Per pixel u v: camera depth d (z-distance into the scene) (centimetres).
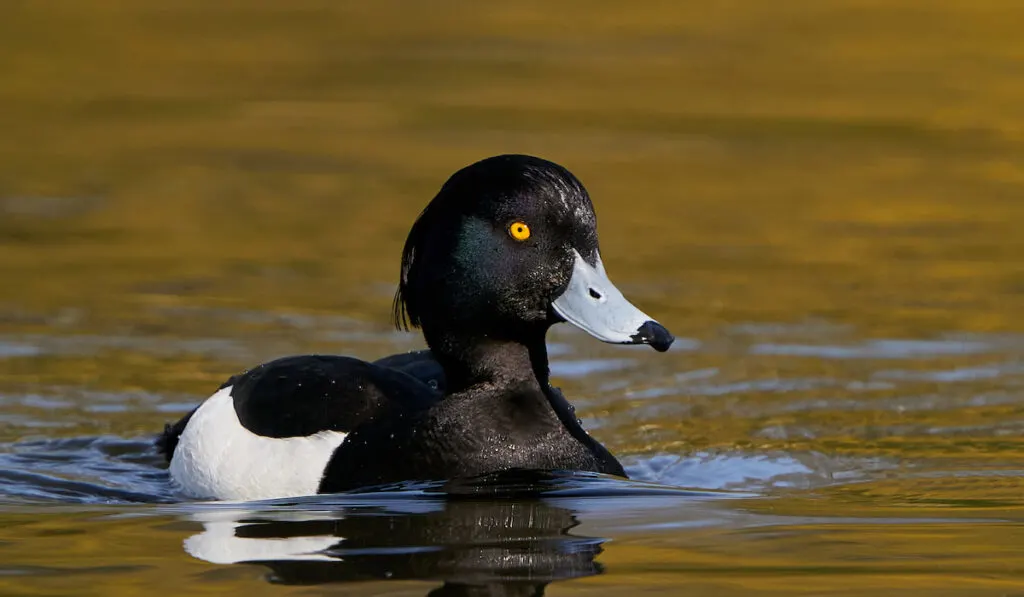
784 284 1366
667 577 612
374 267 1424
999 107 2081
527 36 2519
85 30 2514
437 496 762
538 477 797
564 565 629
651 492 781
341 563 633
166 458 916
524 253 792
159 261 1426
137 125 2022
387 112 2078
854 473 869
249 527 704
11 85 2198
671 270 1412
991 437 958
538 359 826
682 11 2691
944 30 2498
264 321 1236
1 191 1702
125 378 1088
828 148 1911
